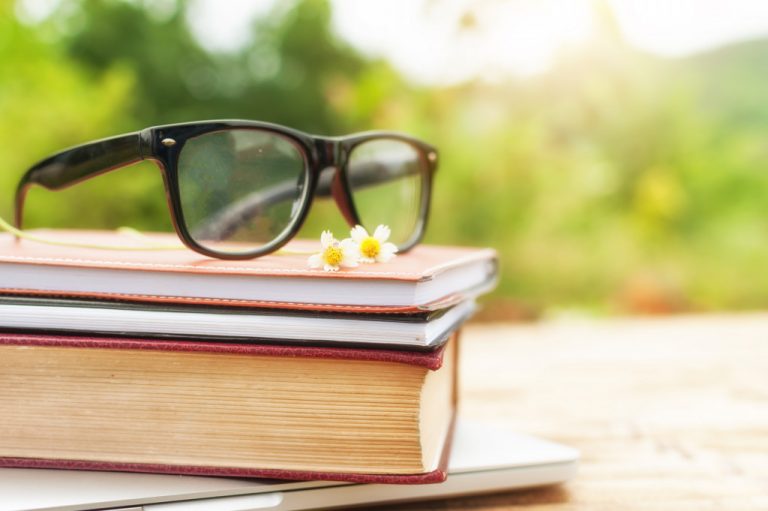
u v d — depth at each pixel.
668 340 0.88
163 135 0.53
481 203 1.33
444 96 1.33
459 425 0.57
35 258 0.50
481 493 0.53
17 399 0.51
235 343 0.50
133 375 0.50
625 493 0.53
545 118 1.37
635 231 1.45
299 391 0.50
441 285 0.52
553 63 1.37
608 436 0.60
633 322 1.05
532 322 1.33
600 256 1.40
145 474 0.51
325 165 0.56
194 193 0.53
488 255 0.59
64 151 0.54
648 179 1.47
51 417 0.50
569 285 1.38
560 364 0.76
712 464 0.56
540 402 0.66
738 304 1.50
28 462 0.51
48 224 1.10
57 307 0.50
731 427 0.61
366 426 0.50
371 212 0.59
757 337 0.90
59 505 0.49
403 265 0.52
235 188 0.54
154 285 0.50
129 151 0.53
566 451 0.54
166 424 0.50
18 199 0.56
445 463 0.51
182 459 0.50
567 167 1.36
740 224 1.51
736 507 0.52
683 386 0.69
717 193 1.51
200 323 0.50
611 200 1.46
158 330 0.50
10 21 1.15
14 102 1.12
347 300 0.49
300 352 0.49
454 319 0.54
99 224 1.12
